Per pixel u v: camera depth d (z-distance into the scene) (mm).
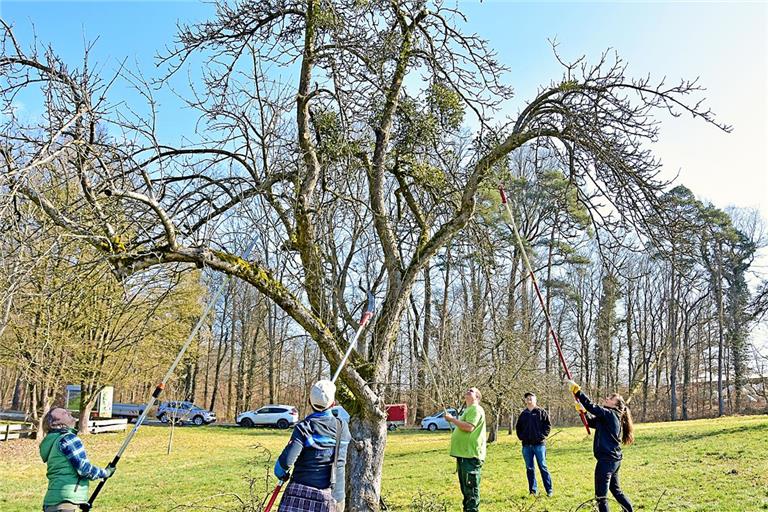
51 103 5863
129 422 39188
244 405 43031
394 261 7855
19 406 46188
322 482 5258
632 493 9930
